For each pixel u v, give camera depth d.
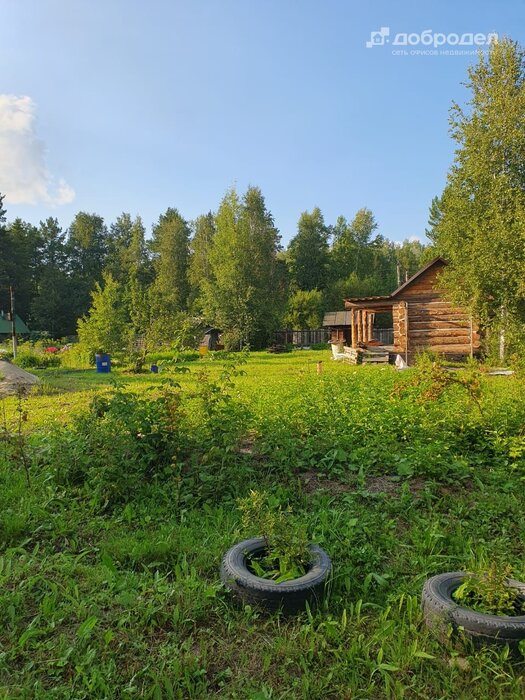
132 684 2.65
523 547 4.19
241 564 3.53
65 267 86.56
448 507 4.93
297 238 78.12
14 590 3.44
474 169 22.08
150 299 27.12
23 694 2.56
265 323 48.59
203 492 5.12
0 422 9.03
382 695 2.60
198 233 75.06
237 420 6.24
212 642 2.99
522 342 9.21
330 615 3.20
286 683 2.68
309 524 4.45
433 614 3.02
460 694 2.59
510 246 20.02
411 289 23.66
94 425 5.86
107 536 4.38
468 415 7.02
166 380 5.77
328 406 7.88
